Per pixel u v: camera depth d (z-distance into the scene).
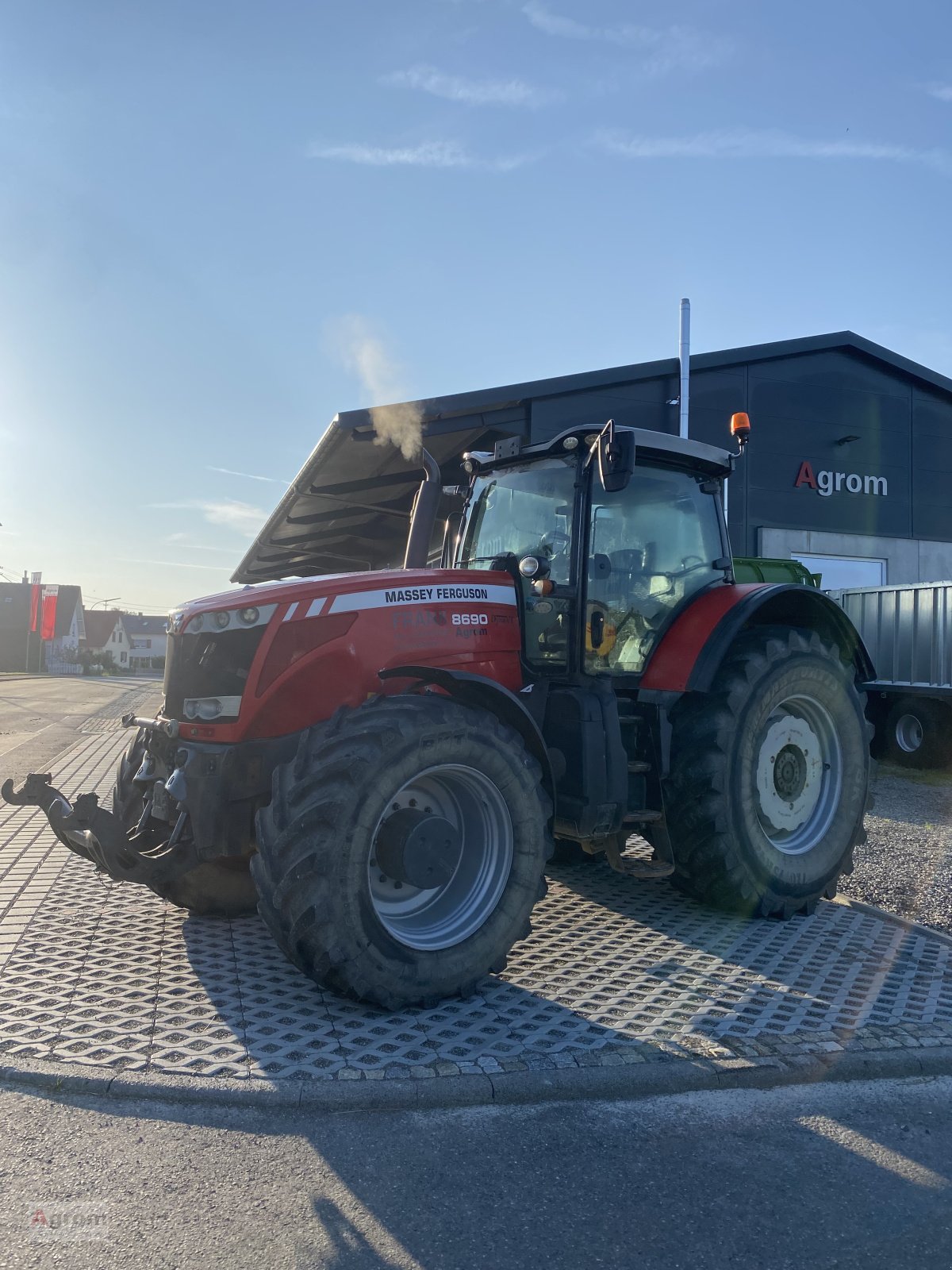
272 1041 3.04
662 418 14.24
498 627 4.21
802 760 4.81
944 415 16.98
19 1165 2.35
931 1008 3.41
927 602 11.25
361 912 3.21
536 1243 2.10
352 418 9.44
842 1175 2.40
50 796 3.71
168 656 4.05
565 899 4.88
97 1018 3.20
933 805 8.20
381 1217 2.18
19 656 65.69
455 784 3.64
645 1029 3.17
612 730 4.09
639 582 4.61
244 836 3.66
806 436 15.89
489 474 5.07
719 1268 2.03
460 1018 3.27
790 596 4.93
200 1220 2.15
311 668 3.74
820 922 4.54
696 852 4.39
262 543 14.41
